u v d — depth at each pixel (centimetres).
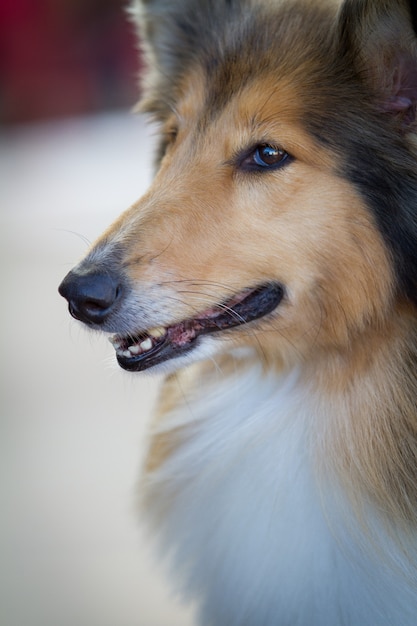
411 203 285
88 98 1991
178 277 299
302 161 296
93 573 454
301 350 314
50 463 565
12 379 704
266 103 300
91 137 1773
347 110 293
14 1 1909
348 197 291
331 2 321
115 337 317
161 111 363
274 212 299
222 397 335
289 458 317
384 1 279
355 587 304
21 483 541
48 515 507
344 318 302
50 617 416
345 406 310
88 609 423
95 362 742
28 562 464
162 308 298
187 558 334
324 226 295
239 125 304
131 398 661
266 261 301
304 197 296
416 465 299
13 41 1938
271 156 302
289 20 316
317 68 299
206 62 325
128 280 294
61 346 782
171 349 311
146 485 350
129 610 423
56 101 1980
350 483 306
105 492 529
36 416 633
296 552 311
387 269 293
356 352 305
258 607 318
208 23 338
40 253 1056
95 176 1437
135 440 586
